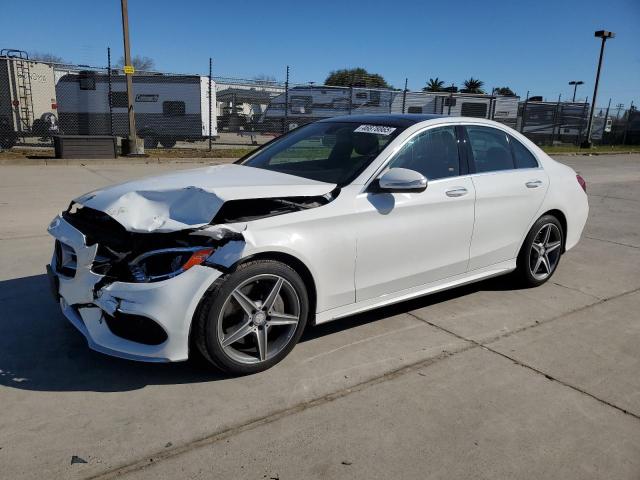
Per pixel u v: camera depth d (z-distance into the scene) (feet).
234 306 10.18
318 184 11.49
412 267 12.67
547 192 15.79
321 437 8.77
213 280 9.59
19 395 9.63
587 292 16.39
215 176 12.18
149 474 7.77
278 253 10.35
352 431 8.96
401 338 12.55
